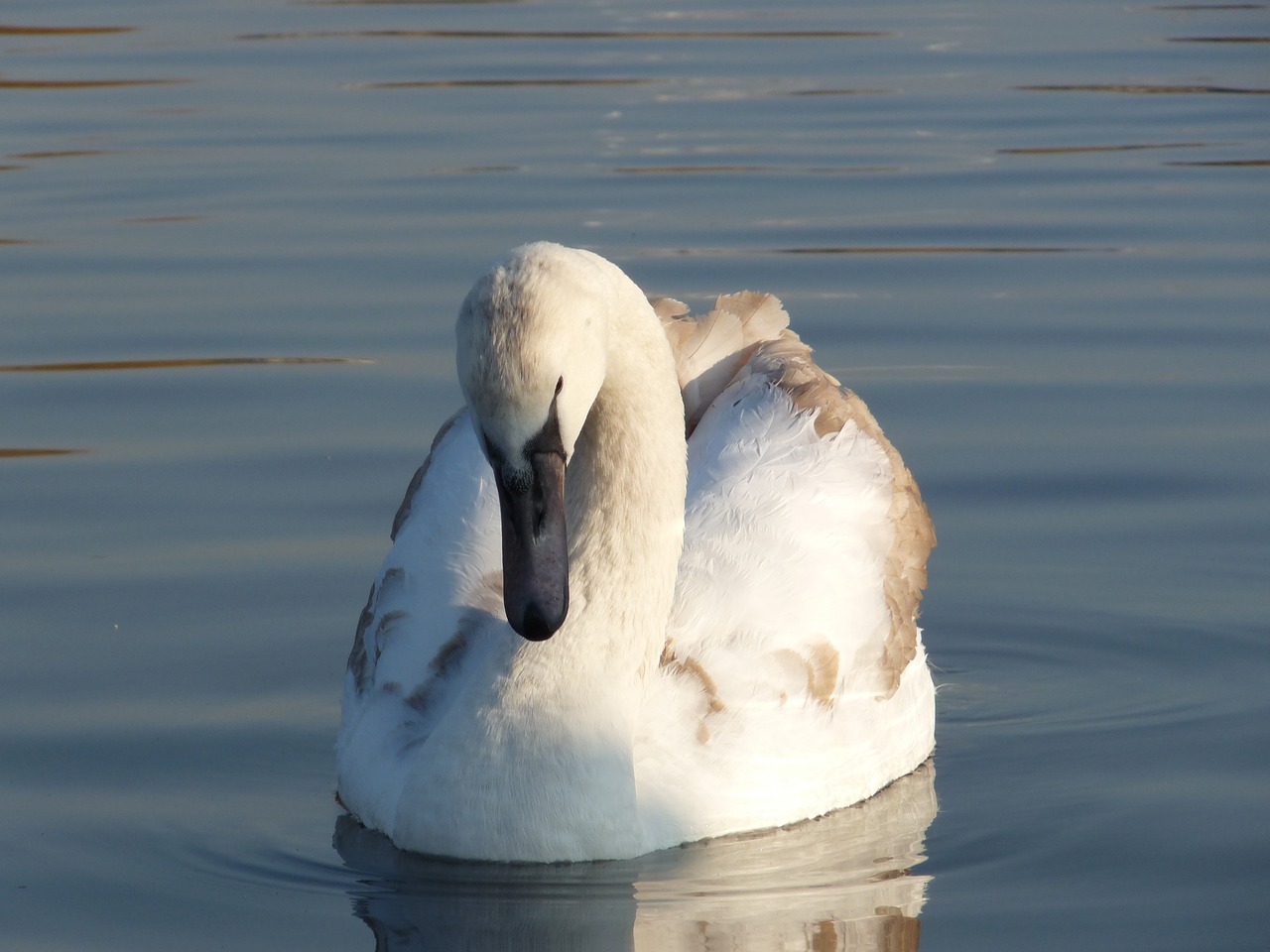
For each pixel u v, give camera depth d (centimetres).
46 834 1027
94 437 1602
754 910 941
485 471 1188
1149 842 1022
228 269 1992
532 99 2716
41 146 2464
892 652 1160
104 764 1119
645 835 1009
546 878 976
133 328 1831
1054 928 916
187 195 2250
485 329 866
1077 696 1249
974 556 1430
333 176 2330
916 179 2328
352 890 962
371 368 1739
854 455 1238
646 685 1046
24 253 2041
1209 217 2169
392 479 1527
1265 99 2714
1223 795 1081
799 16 3388
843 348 1789
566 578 882
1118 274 1994
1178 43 3102
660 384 1006
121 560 1389
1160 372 1736
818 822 1076
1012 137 2530
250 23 3272
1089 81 2839
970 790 1116
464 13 3397
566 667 988
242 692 1217
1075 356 1775
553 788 979
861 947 901
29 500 1483
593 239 2067
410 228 2112
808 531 1171
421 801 992
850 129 2564
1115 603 1359
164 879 975
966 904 948
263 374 1728
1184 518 1472
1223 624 1324
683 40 3152
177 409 1658
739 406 1262
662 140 2503
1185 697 1234
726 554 1141
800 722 1086
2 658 1244
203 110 2639
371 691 1088
